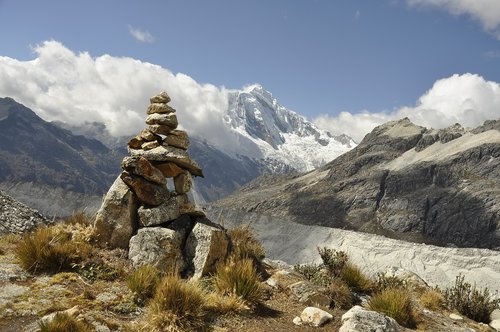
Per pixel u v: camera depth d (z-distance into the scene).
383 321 9.55
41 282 10.49
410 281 16.75
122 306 9.56
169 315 8.79
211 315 9.62
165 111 13.98
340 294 12.05
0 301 9.15
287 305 11.29
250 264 11.30
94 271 11.27
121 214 12.71
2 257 12.26
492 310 14.79
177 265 11.79
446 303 14.90
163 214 12.77
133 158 12.75
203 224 12.78
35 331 7.89
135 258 11.81
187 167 13.80
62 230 12.88
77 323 7.90
